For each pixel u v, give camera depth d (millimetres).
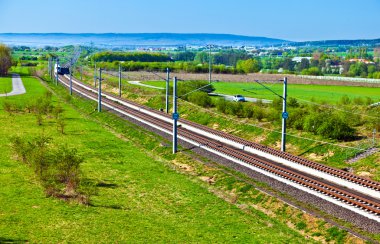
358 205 40094
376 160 53219
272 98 111438
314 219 38750
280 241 35906
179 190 48188
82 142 70062
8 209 40781
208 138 71500
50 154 56812
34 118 91188
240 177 51188
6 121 86312
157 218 40344
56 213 40375
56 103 117188
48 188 45250
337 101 100625
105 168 55531
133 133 77688
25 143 64312
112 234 36438
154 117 92250
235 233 37406
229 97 112812
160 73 193875
